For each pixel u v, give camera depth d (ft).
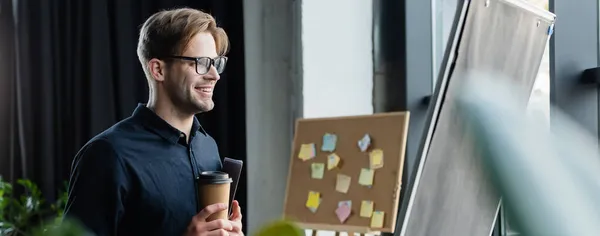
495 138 1.22
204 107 5.32
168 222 5.02
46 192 11.35
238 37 11.46
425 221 4.81
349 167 8.21
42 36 11.31
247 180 10.96
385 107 10.30
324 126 8.69
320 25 10.18
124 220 5.01
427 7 10.19
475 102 1.36
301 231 1.28
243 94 11.44
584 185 1.23
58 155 11.57
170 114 5.34
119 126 5.20
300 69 10.12
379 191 7.76
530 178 1.14
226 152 11.43
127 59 11.34
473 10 4.75
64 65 11.56
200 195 4.81
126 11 11.35
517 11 5.20
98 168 4.88
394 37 10.27
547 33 5.63
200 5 11.48
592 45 7.30
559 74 7.11
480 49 4.88
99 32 11.31
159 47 5.23
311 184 8.64
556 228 1.09
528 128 1.29
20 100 11.33
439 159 4.71
